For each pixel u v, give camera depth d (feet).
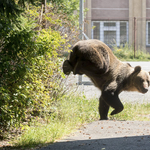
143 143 38.78
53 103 60.18
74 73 54.49
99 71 55.88
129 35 246.47
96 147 37.45
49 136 43.86
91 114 62.49
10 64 44.65
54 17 67.31
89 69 54.95
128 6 247.29
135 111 71.00
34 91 48.65
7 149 38.68
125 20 246.88
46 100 53.21
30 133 44.68
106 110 61.36
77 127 51.85
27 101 45.21
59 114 56.44
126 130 48.01
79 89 81.15
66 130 47.75
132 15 247.09
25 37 41.50
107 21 245.86
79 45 54.80
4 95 41.04
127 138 41.98
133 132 46.52
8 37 41.39
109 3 245.24
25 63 45.01
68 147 37.86
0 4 41.86
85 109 63.00
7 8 42.09
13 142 42.42
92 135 45.19
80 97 71.67
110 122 54.85
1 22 41.19
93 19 245.04
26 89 44.70
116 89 58.44
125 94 96.53
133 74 59.67
